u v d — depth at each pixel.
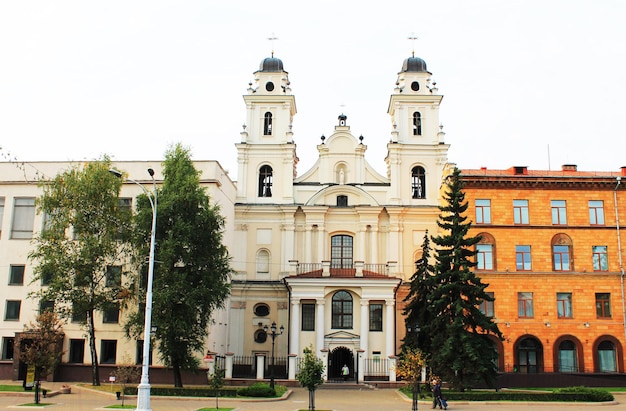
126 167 48.44
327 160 58.91
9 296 46.19
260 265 57.06
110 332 45.09
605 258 48.44
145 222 39.41
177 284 37.38
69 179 41.53
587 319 47.25
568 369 46.69
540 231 48.62
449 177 47.12
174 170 40.78
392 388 43.44
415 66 61.09
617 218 48.91
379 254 57.00
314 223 57.38
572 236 48.66
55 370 44.41
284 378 46.81
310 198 57.84
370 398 37.31
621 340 46.94
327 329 48.84
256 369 48.44
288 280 49.03
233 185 56.94
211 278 38.97
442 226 42.03
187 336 38.16
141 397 25.92
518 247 48.47
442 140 58.69
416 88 60.47
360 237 57.09
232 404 32.91
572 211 49.06
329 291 49.06
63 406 30.48
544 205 49.09
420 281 45.34
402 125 59.59
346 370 46.53
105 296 40.34
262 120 60.09
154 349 44.34
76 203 41.00
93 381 39.81
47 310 38.34
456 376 38.16
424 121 59.72
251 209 57.47
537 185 49.19
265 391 36.25
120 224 41.41
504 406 33.56
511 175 49.12
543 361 46.53
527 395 35.44
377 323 49.19
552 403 34.06
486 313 47.28
